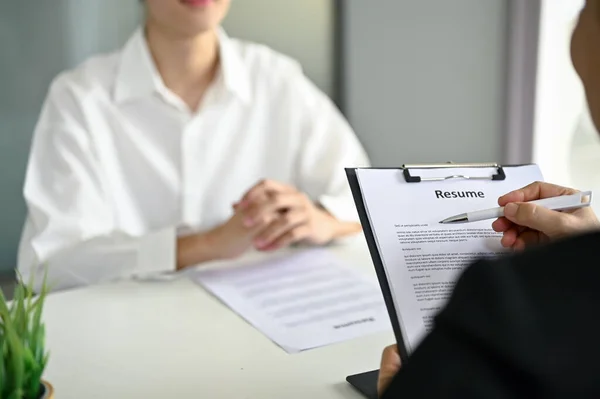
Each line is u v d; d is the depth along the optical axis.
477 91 1.19
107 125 1.20
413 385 0.30
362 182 0.59
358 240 1.12
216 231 1.03
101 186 1.15
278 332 0.76
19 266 1.10
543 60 1.11
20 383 0.47
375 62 1.38
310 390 0.63
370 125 1.42
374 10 1.36
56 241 1.06
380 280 0.53
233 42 1.37
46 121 1.19
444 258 0.55
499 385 0.27
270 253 1.06
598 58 0.36
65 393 0.63
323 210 1.16
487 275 0.30
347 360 0.69
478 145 1.21
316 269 0.97
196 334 0.76
